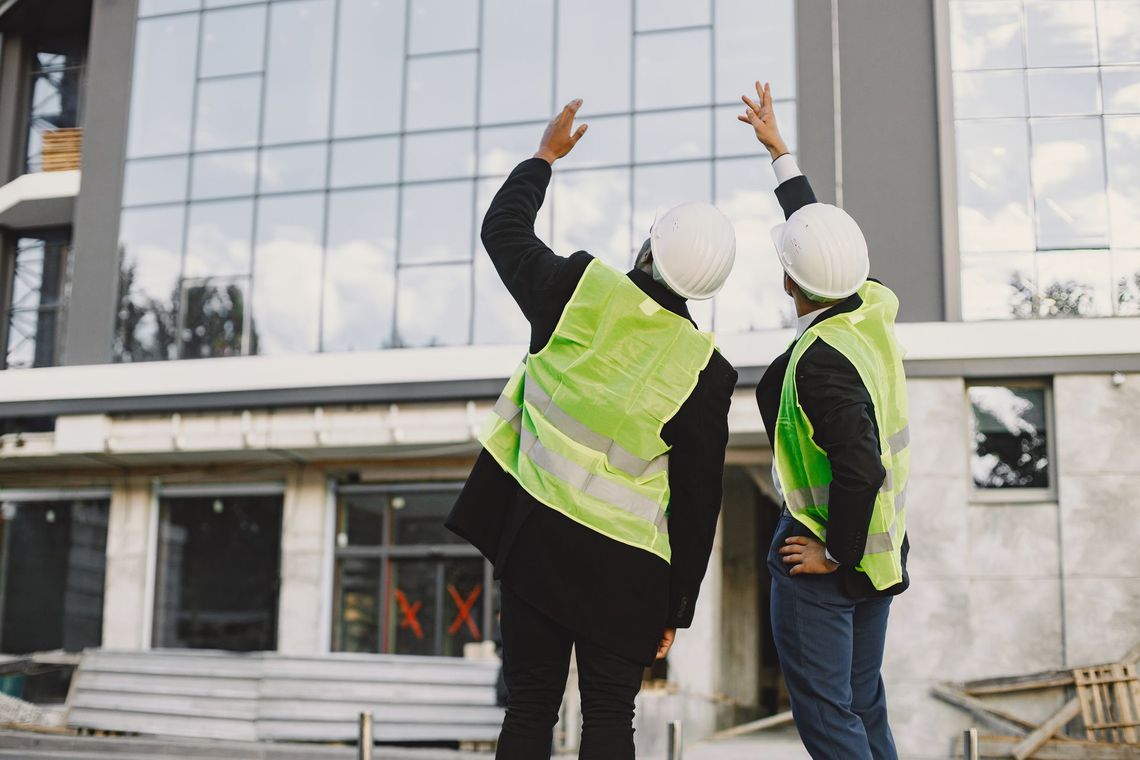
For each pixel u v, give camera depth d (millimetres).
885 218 15766
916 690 14641
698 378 3607
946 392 15109
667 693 15539
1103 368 14875
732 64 16703
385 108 18203
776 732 17891
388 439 17172
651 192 16750
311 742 15258
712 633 17250
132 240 18984
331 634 18422
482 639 17844
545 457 3580
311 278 18172
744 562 21484
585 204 16938
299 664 15336
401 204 17938
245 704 15312
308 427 17500
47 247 21469
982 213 15664
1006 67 15906
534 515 3557
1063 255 15453
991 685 14477
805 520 4004
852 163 15969
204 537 19359
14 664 18188
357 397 17297
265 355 18109
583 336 3615
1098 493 14742
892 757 4219
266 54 18891
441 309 17578
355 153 18250
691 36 16906
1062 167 15641
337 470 18594
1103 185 15539
